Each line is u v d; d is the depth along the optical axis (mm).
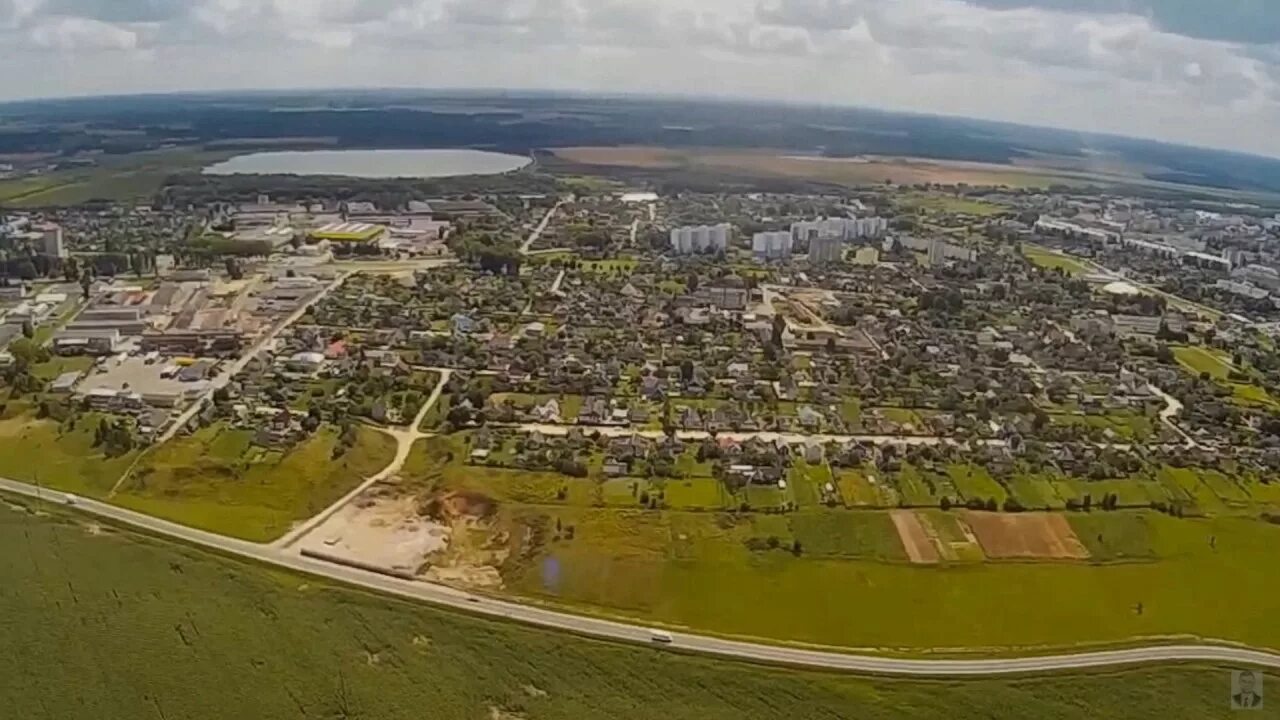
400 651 119188
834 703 112062
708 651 120250
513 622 124875
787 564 139000
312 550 140625
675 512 152125
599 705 111312
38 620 124000
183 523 148125
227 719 108625
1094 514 156125
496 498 155125
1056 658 121000
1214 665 120500
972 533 148750
